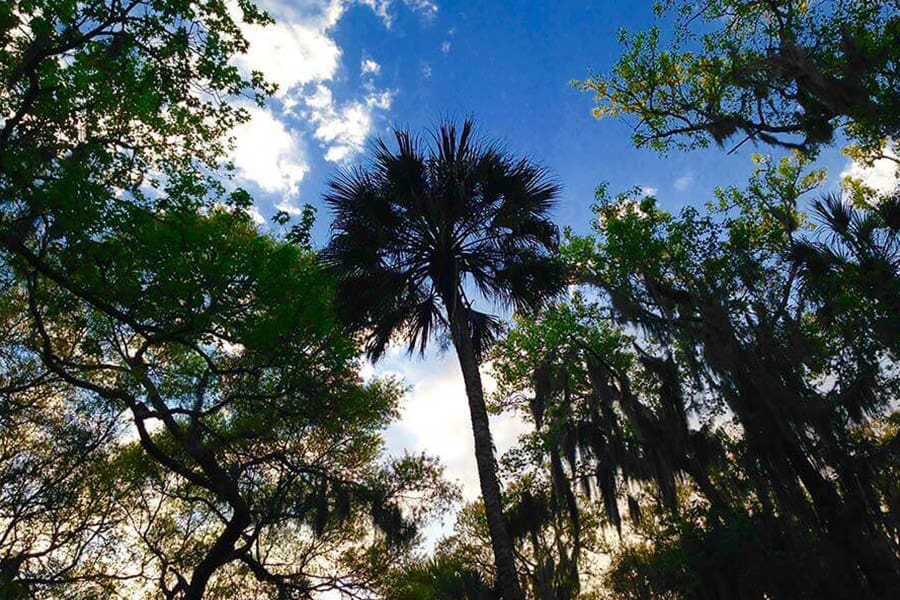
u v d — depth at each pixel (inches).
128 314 289.4
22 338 377.7
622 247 562.9
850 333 448.1
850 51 425.4
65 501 392.2
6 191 255.0
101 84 272.8
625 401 519.2
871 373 426.3
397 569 542.0
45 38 259.6
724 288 490.6
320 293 342.6
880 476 416.2
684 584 427.5
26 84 272.8
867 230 450.6
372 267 382.9
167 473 470.3
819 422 406.0
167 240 271.7
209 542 516.1
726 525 407.8
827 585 362.9
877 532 374.9
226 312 297.4
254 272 290.0
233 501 379.2
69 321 346.3
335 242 387.5
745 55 536.1
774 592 374.3
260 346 312.5
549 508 600.7
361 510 538.0
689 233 529.3
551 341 617.0
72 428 400.8
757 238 563.2
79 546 395.5
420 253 388.8
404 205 379.2
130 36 280.7
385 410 530.9
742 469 459.8
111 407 403.5
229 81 301.4
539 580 560.1
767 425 423.2
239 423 464.8
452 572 500.7
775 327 462.0
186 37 294.2
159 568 472.4
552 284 399.2
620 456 515.2
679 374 532.4
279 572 529.0
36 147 276.4
